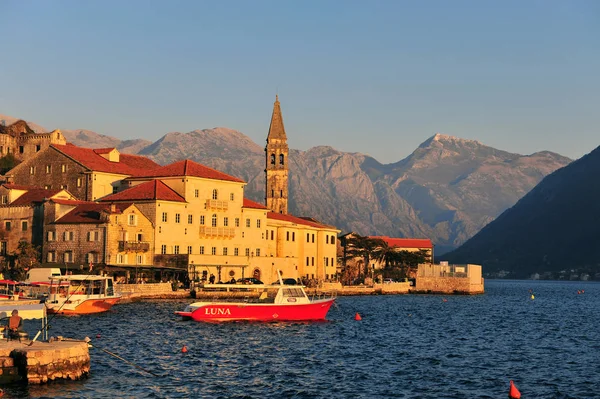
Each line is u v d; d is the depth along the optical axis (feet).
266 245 625.82
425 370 249.14
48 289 419.54
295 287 381.81
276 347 290.56
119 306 434.30
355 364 257.55
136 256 537.24
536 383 230.48
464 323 411.95
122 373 227.61
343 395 210.38
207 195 580.30
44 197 564.30
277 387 218.18
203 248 576.20
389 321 405.39
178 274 533.96
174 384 217.56
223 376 231.30
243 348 285.43
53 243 544.62
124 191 564.30
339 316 421.18
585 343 329.11
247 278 572.92
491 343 322.34
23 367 195.42
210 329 336.70
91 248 530.68
